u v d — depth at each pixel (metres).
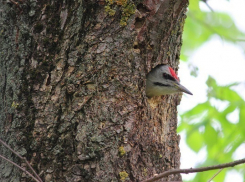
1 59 10.27
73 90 9.65
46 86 9.72
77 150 9.38
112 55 9.88
